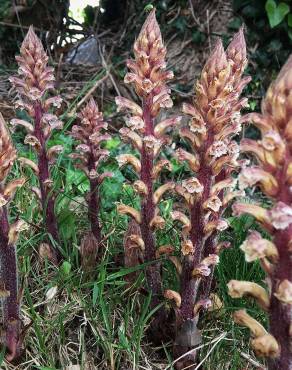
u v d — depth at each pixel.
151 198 0.49
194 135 0.45
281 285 0.33
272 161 0.32
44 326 0.55
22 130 1.09
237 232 0.67
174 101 1.29
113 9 1.63
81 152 0.61
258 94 1.29
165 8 1.39
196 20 1.34
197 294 0.53
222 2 1.34
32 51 0.57
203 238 0.46
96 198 0.63
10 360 0.49
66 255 0.62
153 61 0.47
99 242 0.63
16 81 0.57
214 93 0.43
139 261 0.55
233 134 0.47
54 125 0.58
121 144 1.08
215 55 0.43
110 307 0.56
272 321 0.35
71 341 0.55
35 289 0.61
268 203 0.94
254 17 1.28
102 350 0.54
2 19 1.49
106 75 1.25
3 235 0.44
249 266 0.64
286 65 0.32
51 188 0.60
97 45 1.52
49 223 0.62
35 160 0.87
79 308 0.57
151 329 0.54
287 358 0.35
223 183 0.45
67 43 1.57
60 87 1.29
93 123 0.61
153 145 0.47
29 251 0.64
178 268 0.48
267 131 0.31
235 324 0.55
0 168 0.42
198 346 0.50
